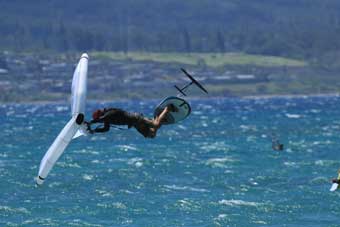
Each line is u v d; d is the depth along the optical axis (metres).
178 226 148.75
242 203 167.12
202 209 161.75
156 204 166.50
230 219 153.38
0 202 170.75
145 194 178.62
